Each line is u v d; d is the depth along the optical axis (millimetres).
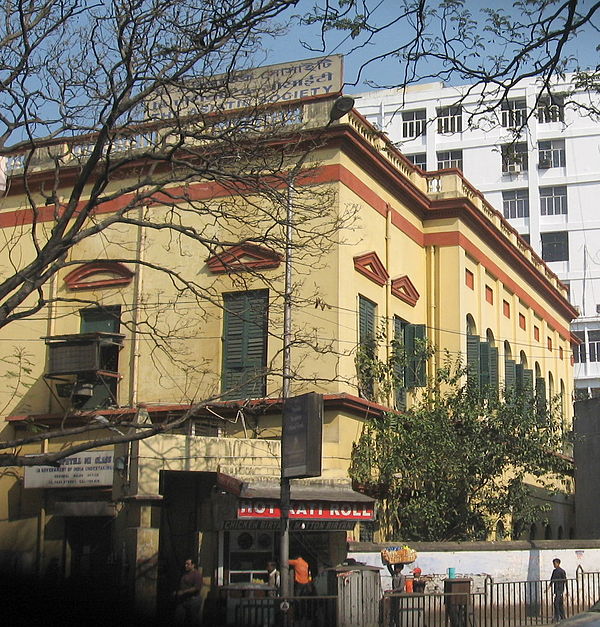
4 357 24969
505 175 54875
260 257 23141
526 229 54469
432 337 27406
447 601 17438
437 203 27969
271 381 22422
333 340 20609
